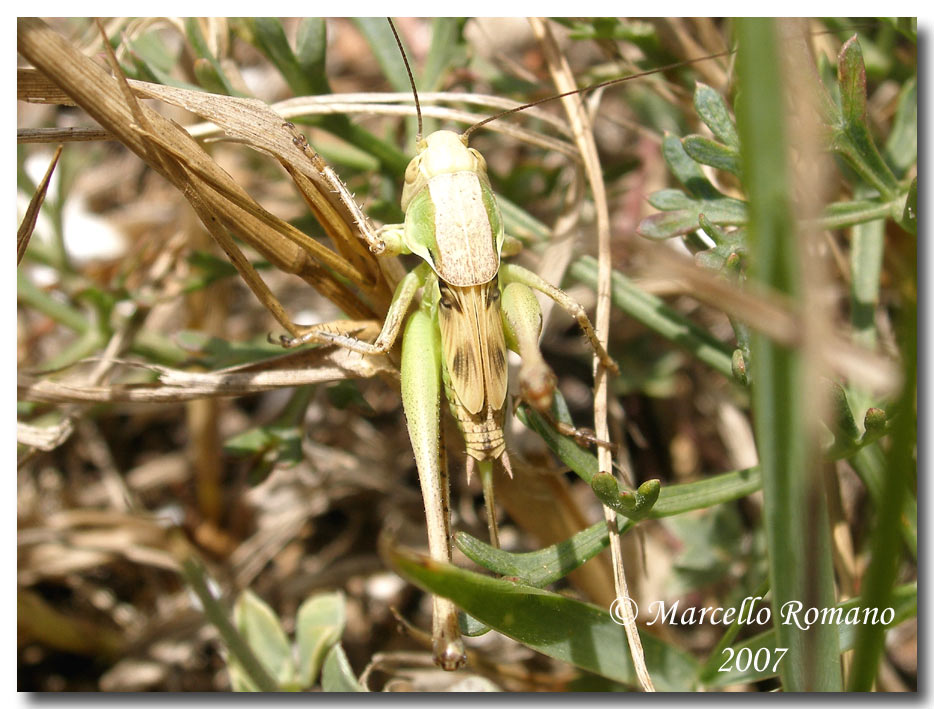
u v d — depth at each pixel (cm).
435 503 5
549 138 7
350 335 6
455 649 5
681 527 7
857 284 7
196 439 8
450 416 6
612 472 6
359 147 7
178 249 8
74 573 8
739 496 5
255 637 7
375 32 7
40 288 8
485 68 8
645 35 7
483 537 8
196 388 6
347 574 8
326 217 6
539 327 6
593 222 8
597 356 6
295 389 7
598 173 7
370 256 6
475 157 6
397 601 8
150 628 8
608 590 7
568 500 6
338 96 7
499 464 6
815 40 7
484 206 6
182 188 5
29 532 8
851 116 6
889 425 5
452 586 5
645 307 7
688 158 6
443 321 6
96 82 5
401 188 8
